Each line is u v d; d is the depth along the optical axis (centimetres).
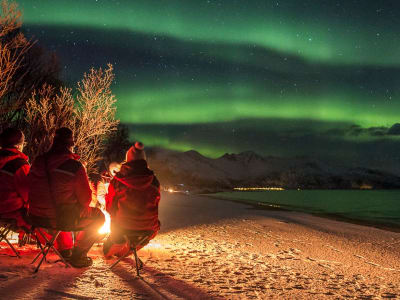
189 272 457
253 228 966
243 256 607
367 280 495
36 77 920
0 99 598
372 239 895
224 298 357
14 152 422
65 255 438
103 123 649
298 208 2455
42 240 447
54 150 403
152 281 396
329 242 813
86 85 641
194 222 1044
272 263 566
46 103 616
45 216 398
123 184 424
